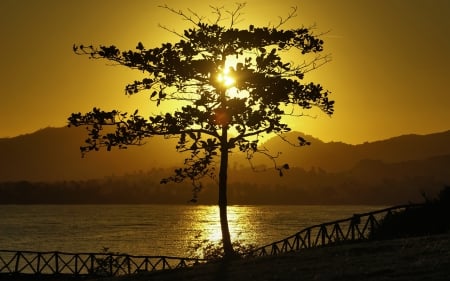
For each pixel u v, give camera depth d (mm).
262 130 36812
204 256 39719
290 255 26797
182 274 25922
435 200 32781
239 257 36031
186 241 134875
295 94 37250
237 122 35938
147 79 37500
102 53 36938
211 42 36594
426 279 18125
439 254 21984
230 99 35594
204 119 35719
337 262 23234
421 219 31844
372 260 22609
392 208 32844
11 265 86938
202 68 35750
